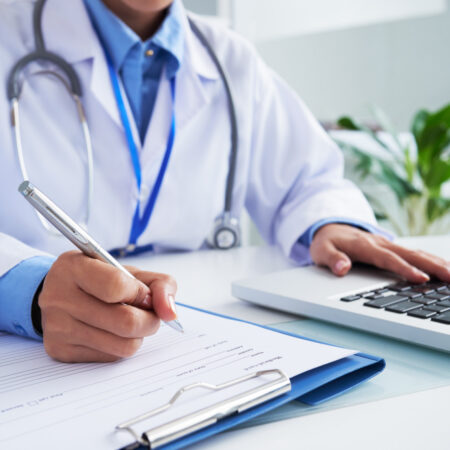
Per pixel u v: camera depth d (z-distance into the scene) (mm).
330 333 501
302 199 989
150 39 913
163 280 453
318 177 1035
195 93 969
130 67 923
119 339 402
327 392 356
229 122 1011
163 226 952
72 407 328
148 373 380
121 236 931
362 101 2385
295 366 369
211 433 292
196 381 359
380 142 1871
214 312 570
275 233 1072
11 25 896
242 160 1025
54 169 871
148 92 965
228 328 473
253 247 1017
